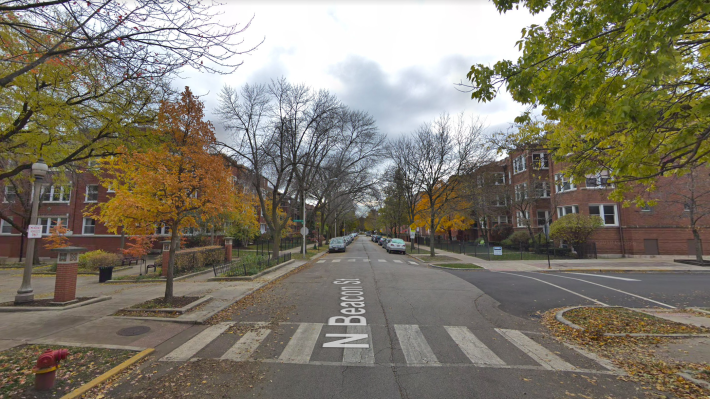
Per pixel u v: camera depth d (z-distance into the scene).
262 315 8.28
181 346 6.03
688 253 24.08
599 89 4.62
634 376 4.82
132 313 8.20
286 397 4.14
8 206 30.00
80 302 9.27
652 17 3.50
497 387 4.43
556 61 5.44
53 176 15.47
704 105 4.11
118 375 4.81
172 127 9.09
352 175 31.92
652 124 4.44
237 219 30.58
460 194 27.70
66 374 4.71
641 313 8.38
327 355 5.58
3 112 8.34
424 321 7.73
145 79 5.69
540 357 5.57
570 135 7.52
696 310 8.79
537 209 32.22
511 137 13.34
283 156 25.72
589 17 5.43
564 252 24.89
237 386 4.45
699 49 5.25
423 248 41.75
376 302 9.73
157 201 8.54
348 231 120.75
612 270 17.61
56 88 7.82
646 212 24.62
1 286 13.77
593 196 25.30
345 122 25.77
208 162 9.33
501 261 22.62
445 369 5.02
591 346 6.15
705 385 4.46
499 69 5.71
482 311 8.75
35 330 6.85
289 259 23.92
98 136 9.00
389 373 4.86
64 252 9.29
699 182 19.97
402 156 29.98
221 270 16.31
